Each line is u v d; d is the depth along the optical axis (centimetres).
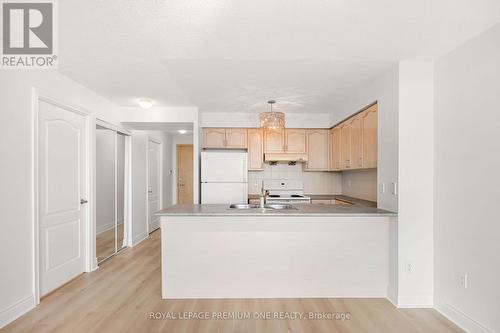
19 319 232
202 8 171
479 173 205
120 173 445
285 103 411
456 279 227
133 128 474
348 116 384
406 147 254
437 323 228
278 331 218
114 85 323
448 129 236
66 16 180
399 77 254
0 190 216
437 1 164
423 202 255
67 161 308
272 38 209
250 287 278
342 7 170
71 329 219
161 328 222
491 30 195
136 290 293
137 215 489
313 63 258
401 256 255
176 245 277
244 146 480
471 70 212
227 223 277
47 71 268
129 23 188
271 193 504
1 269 218
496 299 191
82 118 334
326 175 517
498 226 190
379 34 204
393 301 264
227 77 296
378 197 294
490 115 196
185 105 422
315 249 279
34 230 249
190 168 748
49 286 281
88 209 344
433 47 226
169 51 232
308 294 278
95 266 357
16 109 232
